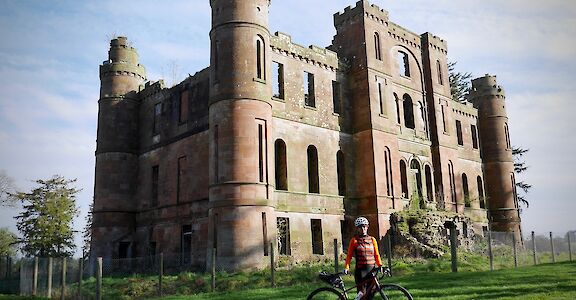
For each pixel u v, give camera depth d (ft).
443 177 137.08
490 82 172.35
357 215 115.96
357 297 34.14
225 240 90.12
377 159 116.37
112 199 130.62
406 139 129.29
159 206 122.72
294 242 101.40
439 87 144.25
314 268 87.10
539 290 49.75
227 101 95.66
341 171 118.21
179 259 111.34
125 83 138.51
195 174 111.34
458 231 119.96
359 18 123.34
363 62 120.78
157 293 79.10
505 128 171.32
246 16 99.30
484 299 45.34
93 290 84.43
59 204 174.70
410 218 112.88
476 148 165.58
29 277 89.51
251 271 87.15
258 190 92.99
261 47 100.32
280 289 65.57
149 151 131.75
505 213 163.22
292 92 109.40
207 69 112.57
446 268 85.81
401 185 124.98
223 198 92.02
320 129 113.39
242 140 93.81
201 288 78.64
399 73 132.36
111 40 142.41
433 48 144.77
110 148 134.00
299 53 112.06
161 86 132.46
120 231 129.08
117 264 120.47
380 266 34.58
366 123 118.11
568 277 60.54
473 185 157.89
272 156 97.96
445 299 46.03
